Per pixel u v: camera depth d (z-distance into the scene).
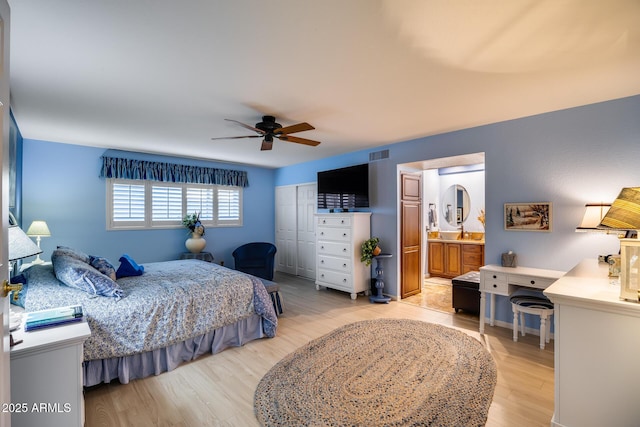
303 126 3.05
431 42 1.92
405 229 4.98
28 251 1.95
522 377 2.53
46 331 1.77
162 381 2.53
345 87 2.60
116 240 5.02
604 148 2.97
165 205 5.57
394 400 2.20
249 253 6.05
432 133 4.16
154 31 1.79
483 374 2.55
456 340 3.24
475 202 6.29
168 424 2.01
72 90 2.63
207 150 5.09
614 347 1.67
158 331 2.62
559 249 3.24
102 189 4.89
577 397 1.77
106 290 2.56
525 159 3.45
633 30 1.78
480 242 5.80
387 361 2.78
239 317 3.18
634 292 1.63
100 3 1.54
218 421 2.03
